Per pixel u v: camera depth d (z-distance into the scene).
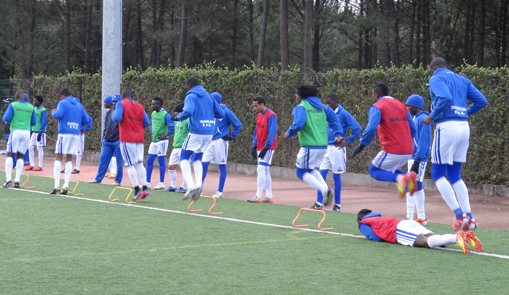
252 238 7.04
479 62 31.56
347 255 6.11
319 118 8.77
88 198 10.60
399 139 7.54
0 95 23.92
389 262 5.80
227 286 4.83
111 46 15.90
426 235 6.55
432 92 7.20
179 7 36.97
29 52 35.44
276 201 11.18
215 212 9.27
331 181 15.21
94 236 6.96
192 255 6.01
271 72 16.38
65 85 21.41
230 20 38.50
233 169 17.14
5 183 11.88
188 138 9.16
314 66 35.09
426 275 5.30
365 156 14.71
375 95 7.89
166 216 8.68
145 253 6.06
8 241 6.55
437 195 12.35
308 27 25.50
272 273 5.30
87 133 20.91
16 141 11.86
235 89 17.12
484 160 12.83
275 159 16.52
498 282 5.08
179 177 15.21
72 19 39.88
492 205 11.09
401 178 7.27
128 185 13.23
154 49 44.38
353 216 9.23
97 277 5.05
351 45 35.84
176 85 18.30
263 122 10.65
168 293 4.60
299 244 6.70
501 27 33.41
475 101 7.36
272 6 34.34
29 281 4.87
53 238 6.78
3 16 35.50
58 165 11.10
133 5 38.22
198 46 40.56
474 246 6.12
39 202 9.85
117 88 16.00
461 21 35.66
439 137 7.18
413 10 33.41
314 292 4.70
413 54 36.44
